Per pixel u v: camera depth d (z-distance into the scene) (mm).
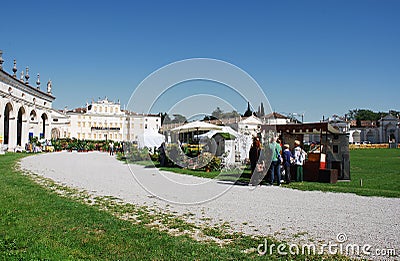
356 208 8711
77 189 11648
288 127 15266
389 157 35781
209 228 6758
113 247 5492
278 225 7020
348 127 104438
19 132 53969
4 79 41219
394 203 9438
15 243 5551
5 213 7488
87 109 74438
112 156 37438
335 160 16047
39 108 58156
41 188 11414
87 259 4996
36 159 27828
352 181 15094
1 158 26844
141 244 5664
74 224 6758
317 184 13633
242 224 7098
